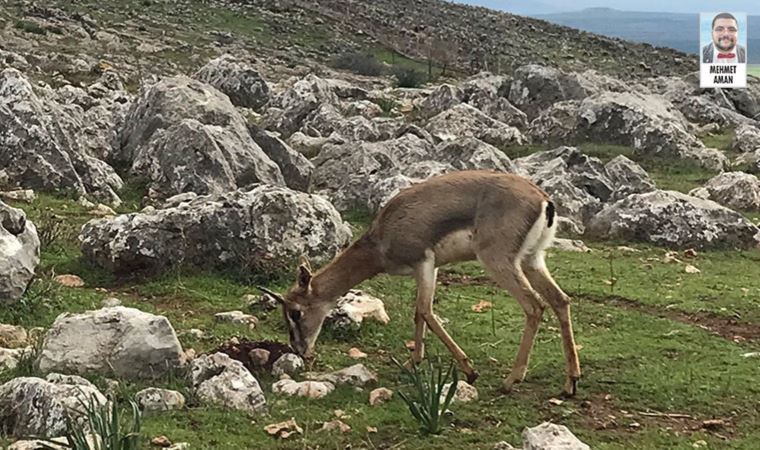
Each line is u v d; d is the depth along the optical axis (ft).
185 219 36.91
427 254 27.37
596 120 77.87
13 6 134.00
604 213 49.62
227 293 35.27
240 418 24.14
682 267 42.55
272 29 157.17
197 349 29.22
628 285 38.86
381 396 25.90
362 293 33.99
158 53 122.83
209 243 37.04
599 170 59.06
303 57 141.18
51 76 93.15
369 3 202.59
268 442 23.02
